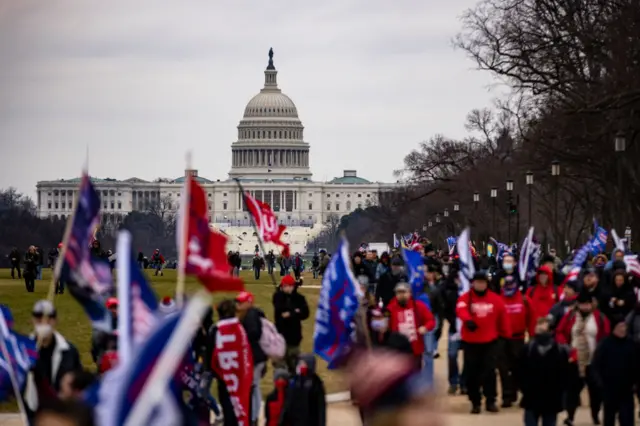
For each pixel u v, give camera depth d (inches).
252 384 1892.2
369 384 676.7
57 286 5689.0
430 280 2551.7
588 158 6525.6
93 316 1306.6
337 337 1700.3
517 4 6515.8
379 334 1884.8
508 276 2251.5
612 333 1801.2
